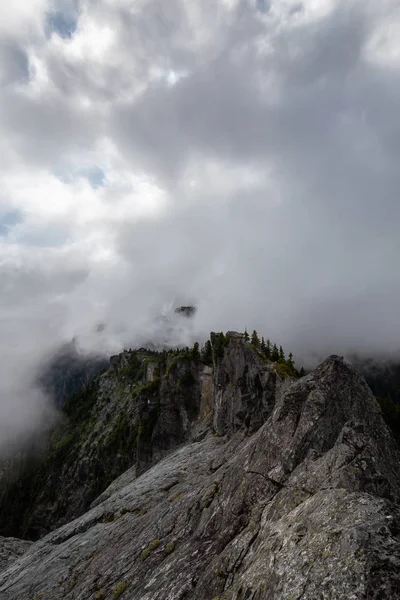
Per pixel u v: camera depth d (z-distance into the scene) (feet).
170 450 339.77
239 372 229.86
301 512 64.28
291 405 102.78
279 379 180.45
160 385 387.75
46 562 174.09
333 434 90.74
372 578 40.78
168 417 358.43
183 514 120.47
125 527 162.91
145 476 247.91
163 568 95.50
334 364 105.81
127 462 606.14
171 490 187.01
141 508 181.37
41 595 136.26
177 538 109.91
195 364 377.30
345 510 55.26
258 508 84.89
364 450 71.51
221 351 276.41
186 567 86.28
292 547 55.11
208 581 73.10
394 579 40.11
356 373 105.40
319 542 51.11
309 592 43.93
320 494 65.72
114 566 122.01
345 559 44.78
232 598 56.85
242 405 214.48
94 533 183.93
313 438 90.48
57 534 226.99
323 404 95.61
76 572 141.90
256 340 246.47
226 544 83.82
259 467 96.12
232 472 112.68
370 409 98.37
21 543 311.68
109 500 237.04
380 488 63.00
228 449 184.34
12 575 190.39
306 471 79.92
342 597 40.55
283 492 79.77
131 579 103.86
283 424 99.86
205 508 111.65
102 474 642.22
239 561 71.00
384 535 46.65
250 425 185.98
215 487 118.62
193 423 343.87
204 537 96.07
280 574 50.90
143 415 376.68
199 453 231.30
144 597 86.84
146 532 131.95
